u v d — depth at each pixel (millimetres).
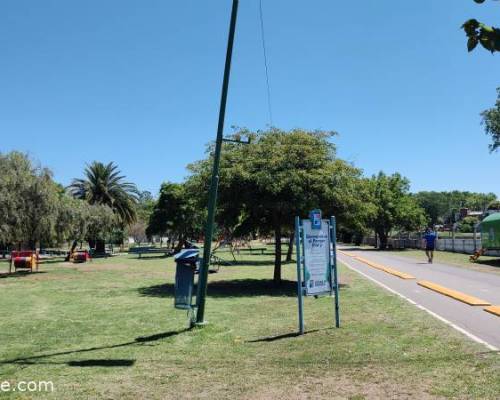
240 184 18047
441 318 10922
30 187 28094
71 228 31094
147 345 8977
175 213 57438
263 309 13203
